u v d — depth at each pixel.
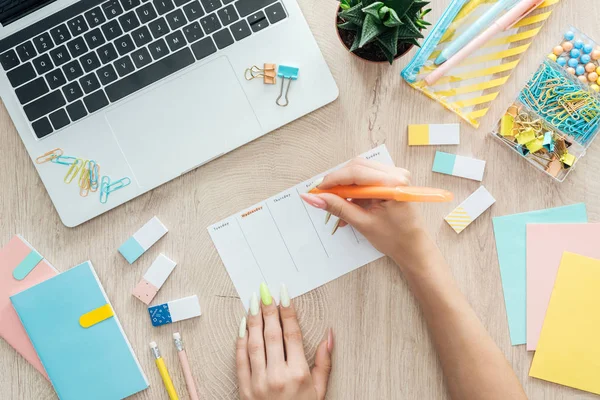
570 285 0.76
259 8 0.73
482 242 0.77
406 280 0.77
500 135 0.76
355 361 0.77
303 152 0.77
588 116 0.76
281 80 0.74
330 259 0.77
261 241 0.77
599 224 0.76
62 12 0.73
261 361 0.74
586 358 0.75
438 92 0.77
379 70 0.77
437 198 0.59
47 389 0.78
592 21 0.76
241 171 0.77
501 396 0.70
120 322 0.77
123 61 0.73
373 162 0.71
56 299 0.76
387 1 0.62
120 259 0.77
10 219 0.77
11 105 0.74
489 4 0.75
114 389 0.76
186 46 0.73
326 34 0.77
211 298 0.77
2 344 0.77
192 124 0.74
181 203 0.77
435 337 0.73
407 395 0.77
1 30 0.73
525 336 0.76
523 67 0.77
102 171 0.75
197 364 0.77
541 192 0.77
